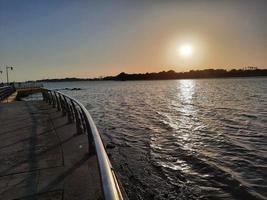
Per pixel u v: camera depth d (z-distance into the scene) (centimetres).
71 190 469
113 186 202
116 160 1343
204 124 2441
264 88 9712
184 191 986
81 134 855
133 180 1083
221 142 1711
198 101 5122
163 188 1012
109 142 1761
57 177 525
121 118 2973
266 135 1891
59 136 841
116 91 11225
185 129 2202
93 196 446
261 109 3541
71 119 1058
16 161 624
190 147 1602
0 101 2408
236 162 1295
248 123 2431
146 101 5459
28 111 1499
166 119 2806
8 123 1130
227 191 978
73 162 603
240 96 6134
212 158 1366
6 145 767
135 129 2242
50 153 675
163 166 1252
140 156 1418
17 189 480
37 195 456
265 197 918
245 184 1026
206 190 990
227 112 3303
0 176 539
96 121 2794
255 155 1404
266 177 1096
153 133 2050
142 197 941
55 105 1633
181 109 3800
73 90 14088
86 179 513
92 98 6962
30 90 4288
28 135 878
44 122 1110
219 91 8550
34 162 613
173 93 8444
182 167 1241
